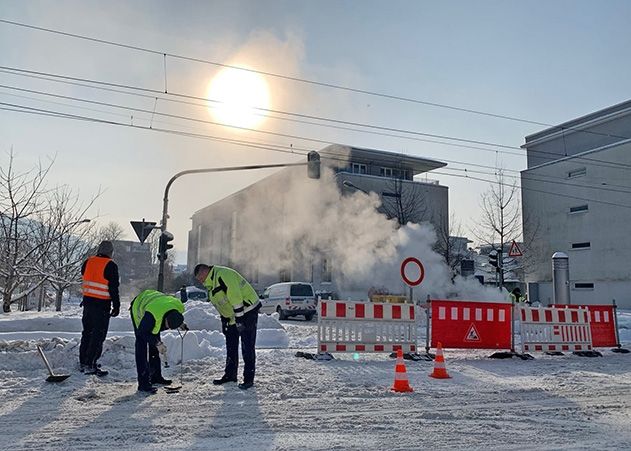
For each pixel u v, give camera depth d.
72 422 5.22
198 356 9.36
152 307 6.61
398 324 10.59
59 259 24.86
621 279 35.59
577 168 39.28
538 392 7.30
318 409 5.95
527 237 41.94
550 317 11.91
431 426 5.34
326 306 10.11
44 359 7.08
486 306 11.32
